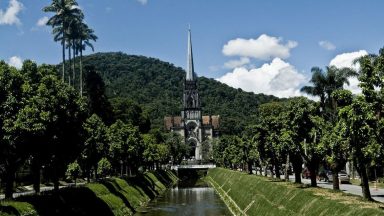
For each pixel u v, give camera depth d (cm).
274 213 5144
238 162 13225
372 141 3431
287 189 5541
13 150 4181
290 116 5728
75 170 7700
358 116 3288
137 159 10788
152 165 16788
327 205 3947
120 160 10106
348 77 9506
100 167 8894
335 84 9494
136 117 18038
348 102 4019
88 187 6375
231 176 12025
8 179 4366
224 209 8150
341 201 3928
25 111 4000
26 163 5628
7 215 3694
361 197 4225
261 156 8788
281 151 6406
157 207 8512
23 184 8231
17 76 4147
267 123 7831
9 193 4353
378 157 3309
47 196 4694
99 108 12950
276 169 8006
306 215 4219
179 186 15050
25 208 4053
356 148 3728
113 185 7762
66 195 5197
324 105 9381
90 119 7644
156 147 15612
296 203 4734
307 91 9662
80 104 4975
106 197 6675
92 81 13175
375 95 3178
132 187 9156
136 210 7781
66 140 4812
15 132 3934
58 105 4466
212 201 9688
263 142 8275
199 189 13488
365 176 4028
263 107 12875
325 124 5556
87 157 7225
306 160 5672
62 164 5184
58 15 10738
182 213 7600
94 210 5738
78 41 11244
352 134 3631
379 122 3094
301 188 5422
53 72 4925
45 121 4147
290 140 5616
